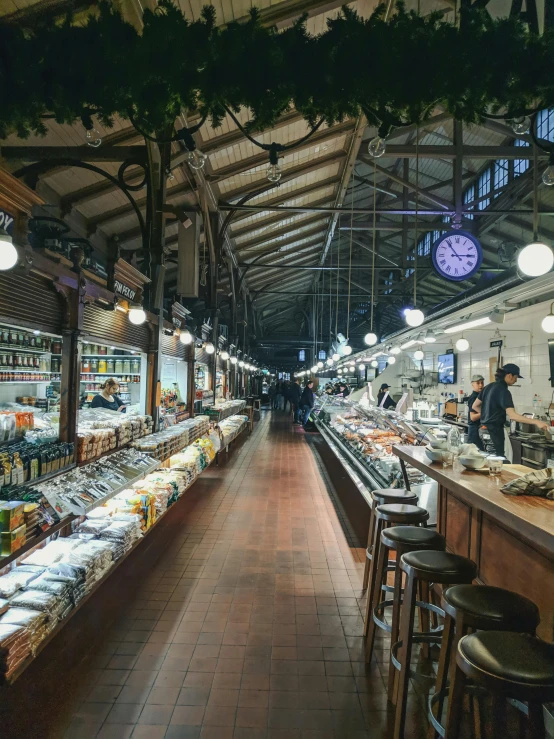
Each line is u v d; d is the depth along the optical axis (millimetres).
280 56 2316
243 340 18156
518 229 11258
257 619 3312
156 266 5656
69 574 2695
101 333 4180
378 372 18125
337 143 8602
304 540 4969
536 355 7621
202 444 7227
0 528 2312
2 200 2576
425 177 12219
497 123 7832
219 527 5387
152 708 2385
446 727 1718
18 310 2918
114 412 5348
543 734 1392
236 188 9047
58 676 2643
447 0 5598
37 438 3451
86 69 2322
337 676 2672
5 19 3121
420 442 5086
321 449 11516
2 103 2441
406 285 16125
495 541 2625
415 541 2512
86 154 5348
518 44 2326
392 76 2348
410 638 2168
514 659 1376
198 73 2328
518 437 7141
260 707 2400
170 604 3527
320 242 15672
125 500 4094
